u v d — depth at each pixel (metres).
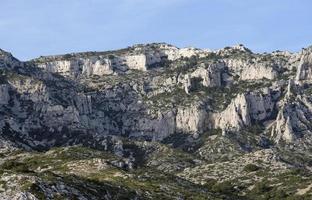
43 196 149.75
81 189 168.62
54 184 158.88
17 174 156.75
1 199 145.50
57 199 152.62
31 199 147.00
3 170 160.75
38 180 155.25
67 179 174.00
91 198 167.25
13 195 146.88
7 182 152.38
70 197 158.25
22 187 149.62
